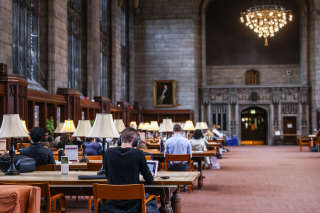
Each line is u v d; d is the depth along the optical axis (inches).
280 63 1334.9
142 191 185.9
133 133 202.4
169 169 375.9
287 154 884.6
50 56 695.1
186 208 316.8
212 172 550.6
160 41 1302.9
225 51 1346.0
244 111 1348.4
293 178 488.1
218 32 1350.9
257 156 831.1
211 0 1323.8
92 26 905.5
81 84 890.7
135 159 196.1
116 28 1117.1
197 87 1299.2
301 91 1278.3
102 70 1051.9
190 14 1300.4
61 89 714.8
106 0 1090.1
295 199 353.7
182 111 1272.1
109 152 199.6
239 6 1343.5
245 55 1341.0
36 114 635.5
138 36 1312.7
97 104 892.0
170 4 1304.1
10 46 562.3
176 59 1295.5
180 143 382.0
